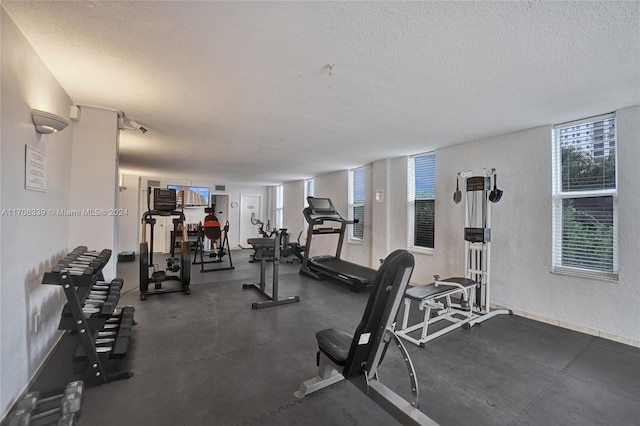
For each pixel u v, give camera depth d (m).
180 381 2.19
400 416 1.61
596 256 3.20
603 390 2.15
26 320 2.00
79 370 2.22
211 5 1.56
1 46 1.62
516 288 3.76
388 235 5.63
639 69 2.17
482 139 4.16
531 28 1.71
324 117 3.36
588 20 1.63
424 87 2.54
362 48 1.96
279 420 1.81
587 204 3.27
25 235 1.97
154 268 5.54
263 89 2.62
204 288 4.94
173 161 6.23
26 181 1.96
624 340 2.91
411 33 1.78
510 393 2.11
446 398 2.04
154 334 3.04
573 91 2.57
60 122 2.15
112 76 2.40
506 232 3.86
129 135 4.19
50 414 1.78
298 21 1.69
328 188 7.69
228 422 1.78
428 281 4.89
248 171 7.59
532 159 3.64
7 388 1.75
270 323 3.39
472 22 1.67
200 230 7.23
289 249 6.36
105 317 2.32
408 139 4.24
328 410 1.90
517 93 2.63
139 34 1.84
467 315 3.60
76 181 3.01
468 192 4.28
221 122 3.58
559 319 3.37
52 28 1.79
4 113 1.67
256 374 2.30
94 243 3.07
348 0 1.50
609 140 3.12
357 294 4.67
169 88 2.62
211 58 2.12
